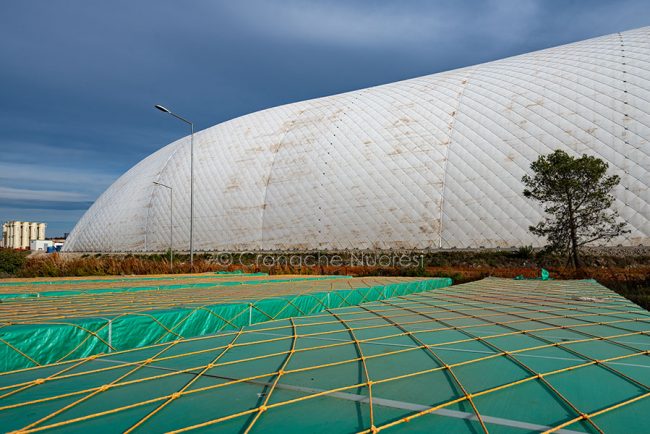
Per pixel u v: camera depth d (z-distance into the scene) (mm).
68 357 5531
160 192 42312
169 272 24734
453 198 28516
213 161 40688
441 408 3611
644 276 19516
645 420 3373
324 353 5293
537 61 32375
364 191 31562
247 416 3430
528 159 26891
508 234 26266
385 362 4902
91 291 11102
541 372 4484
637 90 25828
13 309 7492
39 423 3258
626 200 23594
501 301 9914
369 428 3205
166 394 3885
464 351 5344
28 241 112438
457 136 30297
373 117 35031
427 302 9914
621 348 5426
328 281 15383
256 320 8219
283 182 35500
